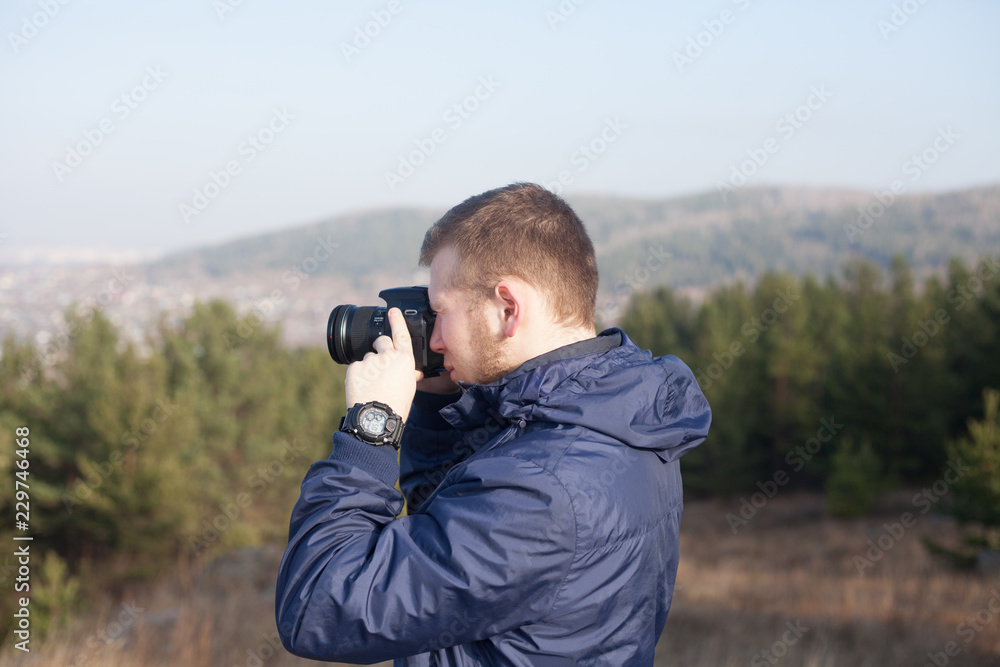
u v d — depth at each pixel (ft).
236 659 19.61
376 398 3.57
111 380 51.34
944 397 72.69
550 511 3.02
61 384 54.44
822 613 29.12
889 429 74.59
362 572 3.07
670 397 3.71
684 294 124.67
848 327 91.81
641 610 3.40
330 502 3.28
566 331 3.68
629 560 3.25
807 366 82.69
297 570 3.15
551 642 3.12
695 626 26.78
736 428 82.79
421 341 3.87
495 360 3.67
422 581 3.01
